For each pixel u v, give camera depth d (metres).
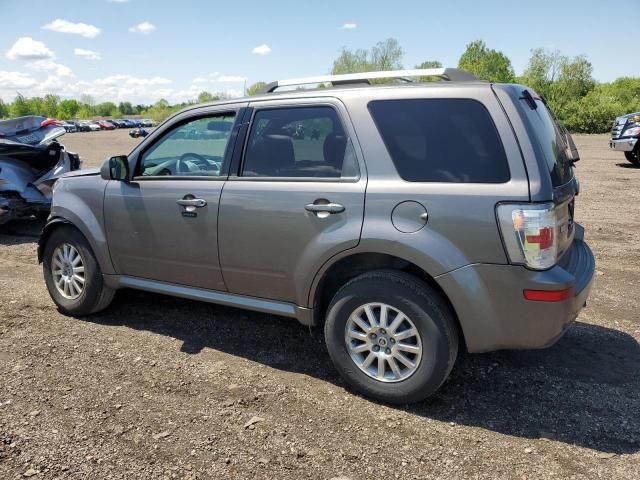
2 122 7.88
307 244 3.26
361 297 3.13
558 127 3.56
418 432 2.91
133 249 4.07
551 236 2.74
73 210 4.28
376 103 3.16
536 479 2.53
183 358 3.77
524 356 3.79
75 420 2.98
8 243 7.34
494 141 2.84
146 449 2.73
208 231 3.65
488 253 2.79
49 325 4.34
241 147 3.59
